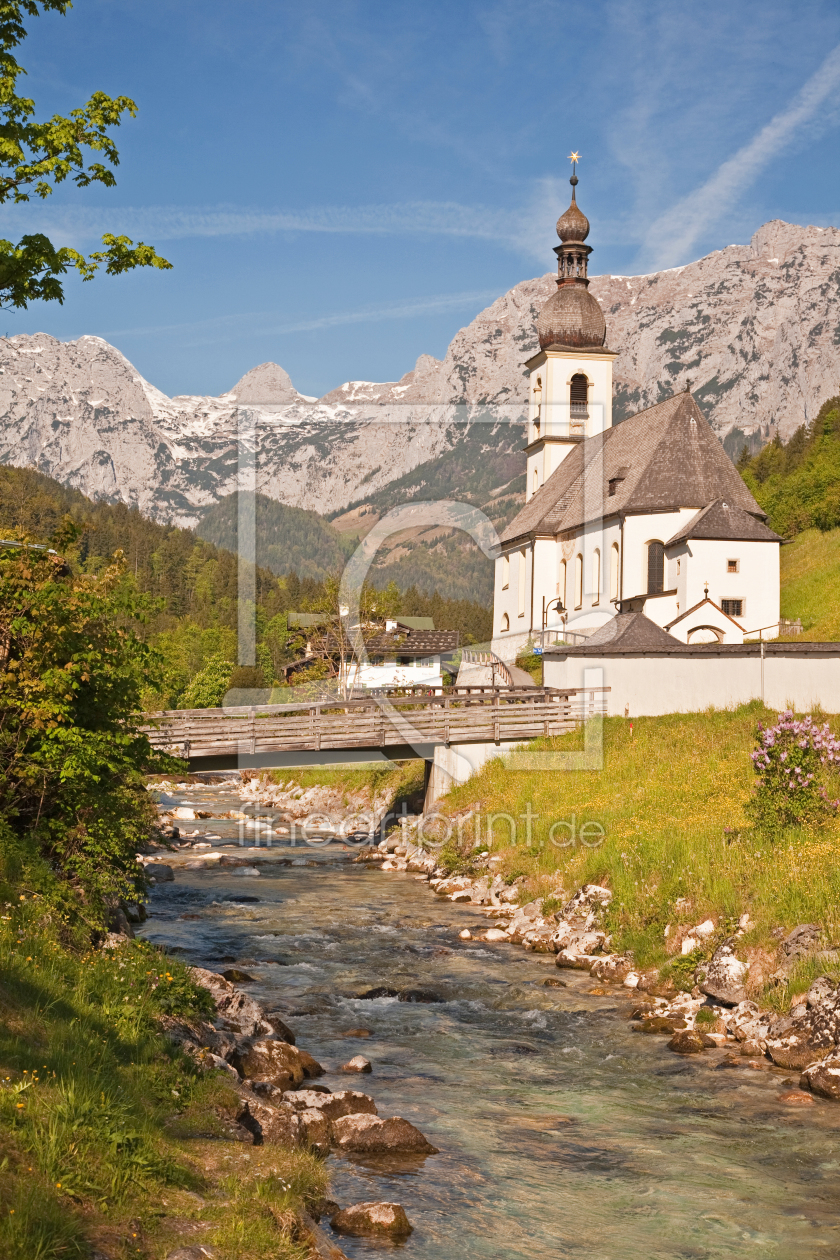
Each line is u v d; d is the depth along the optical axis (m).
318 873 30.34
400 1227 9.11
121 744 14.97
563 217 75.81
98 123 15.73
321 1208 9.05
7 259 14.59
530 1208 9.71
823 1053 13.45
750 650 34.97
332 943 21.19
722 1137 11.46
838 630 52.66
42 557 15.30
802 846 19.02
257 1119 9.80
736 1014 15.19
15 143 14.82
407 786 39.50
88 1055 8.81
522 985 17.91
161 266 16.00
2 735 14.18
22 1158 6.88
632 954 18.59
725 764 28.42
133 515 189.12
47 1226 6.27
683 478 54.09
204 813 43.41
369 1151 10.88
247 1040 13.24
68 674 14.34
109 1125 7.66
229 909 24.66
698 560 50.97
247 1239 7.02
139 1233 6.70
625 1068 13.81
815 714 32.66
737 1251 8.97
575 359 73.75
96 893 14.36
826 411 141.12
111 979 11.20
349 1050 14.52
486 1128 11.70
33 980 9.96
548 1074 13.59
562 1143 11.29
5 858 13.11
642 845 21.89
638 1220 9.51
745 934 16.55
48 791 14.90
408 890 27.41
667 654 35.88
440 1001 17.03
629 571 54.16
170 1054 10.02
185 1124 8.77
